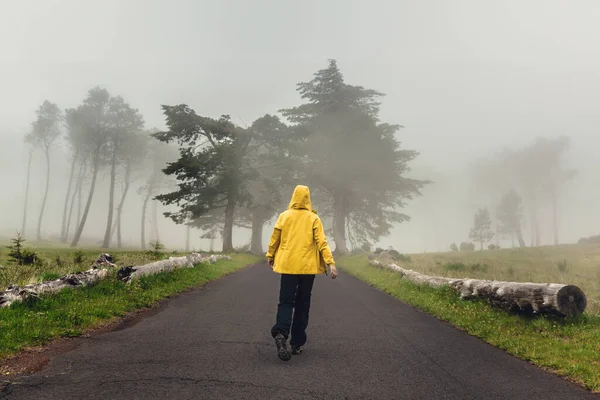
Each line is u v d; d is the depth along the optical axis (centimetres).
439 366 452
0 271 1017
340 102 4278
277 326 455
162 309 764
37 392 325
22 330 493
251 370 411
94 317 616
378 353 502
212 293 1033
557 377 423
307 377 395
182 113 3544
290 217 485
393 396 352
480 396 360
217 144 3666
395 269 1711
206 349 489
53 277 840
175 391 342
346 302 973
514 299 751
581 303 674
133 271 938
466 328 675
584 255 2819
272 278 1579
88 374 376
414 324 711
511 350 529
